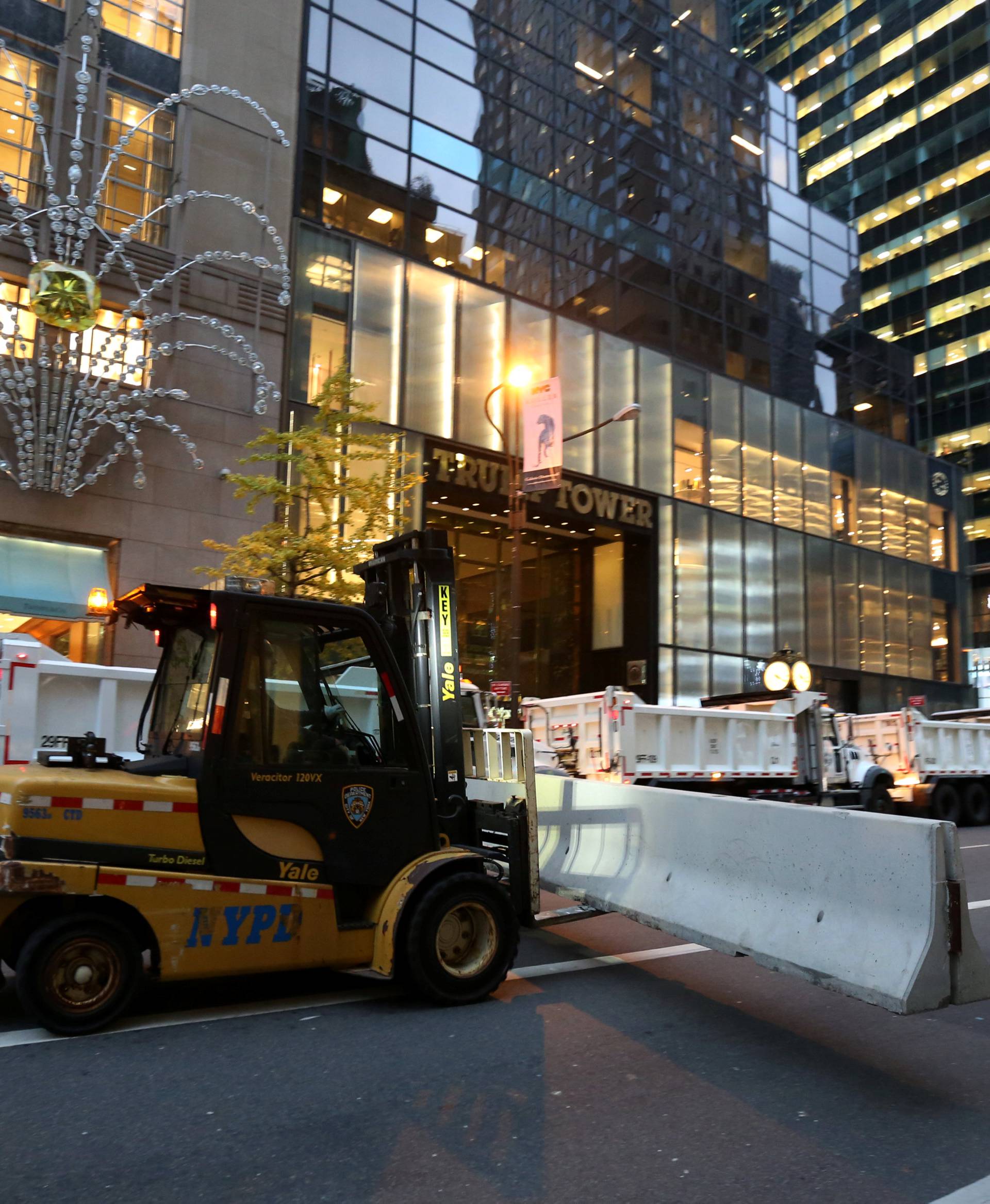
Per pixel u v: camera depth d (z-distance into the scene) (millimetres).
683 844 6062
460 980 5641
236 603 5449
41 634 17109
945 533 38938
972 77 59875
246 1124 3889
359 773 5668
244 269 19672
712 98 32531
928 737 18125
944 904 4414
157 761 5441
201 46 19703
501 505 24750
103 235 16953
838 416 35125
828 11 68562
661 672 27469
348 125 22500
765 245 33438
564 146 27359
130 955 5027
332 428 16266
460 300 24000
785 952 5012
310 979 6227
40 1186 3322
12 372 16547
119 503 17562
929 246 61312
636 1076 4547
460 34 25234
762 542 31156
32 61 17766
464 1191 3361
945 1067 4824
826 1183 3490
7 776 5023
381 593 6465
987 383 57844
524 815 6492
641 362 28281
